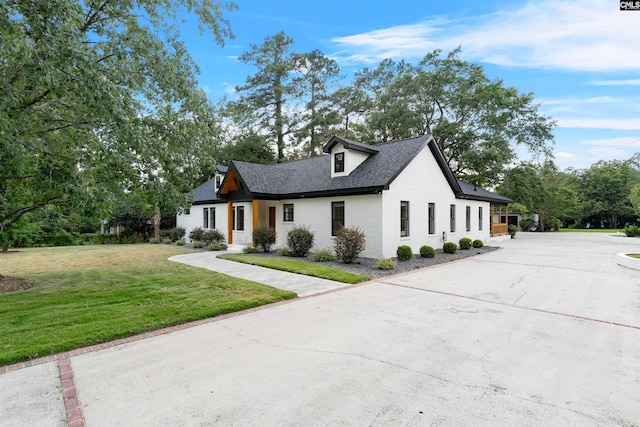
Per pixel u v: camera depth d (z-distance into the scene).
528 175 27.98
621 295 7.07
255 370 3.59
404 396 3.05
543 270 10.34
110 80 6.44
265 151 31.28
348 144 13.61
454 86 28.11
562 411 2.81
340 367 3.66
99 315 5.44
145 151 6.97
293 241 13.18
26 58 4.78
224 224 19.30
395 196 12.92
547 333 4.75
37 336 4.50
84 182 6.11
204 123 9.10
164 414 2.78
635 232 26.22
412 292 7.37
